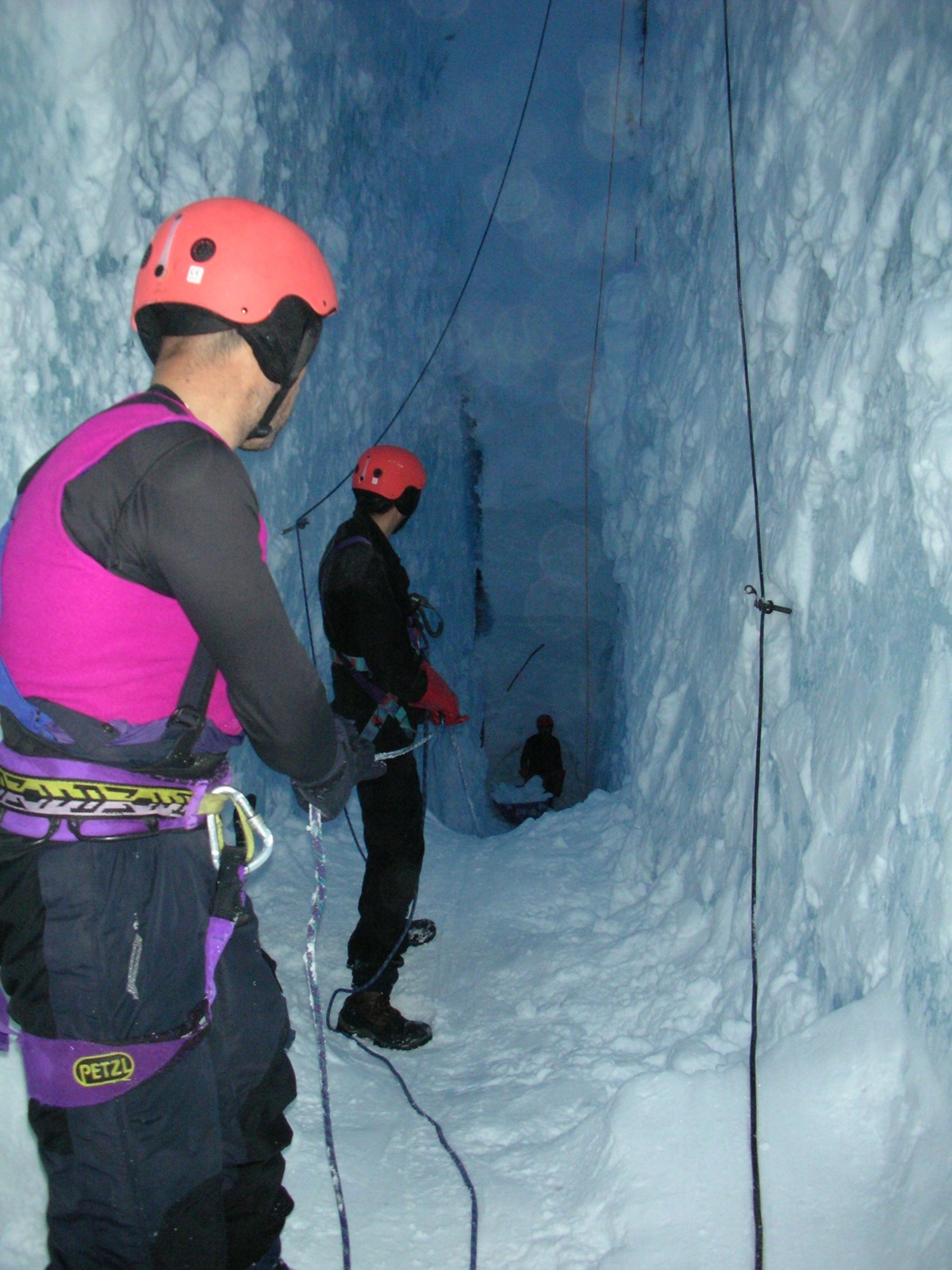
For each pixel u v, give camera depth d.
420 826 2.57
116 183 2.02
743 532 2.50
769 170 2.41
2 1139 1.41
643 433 4.41
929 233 1.52
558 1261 1.54
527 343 6.89
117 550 0.96
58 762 1.00
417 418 5.85
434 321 6.11
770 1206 1.46
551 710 8.12
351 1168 1.80
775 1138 1.54
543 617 7.84
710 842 2.63
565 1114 1.98
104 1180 1.00
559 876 3.40
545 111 6.38
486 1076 2.26
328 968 2.81
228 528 0.96
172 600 0.99
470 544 7.54
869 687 1.70
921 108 1.62
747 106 2.71
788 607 2.12
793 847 2.04
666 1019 2.27
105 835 1.00
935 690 1.44
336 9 4.02
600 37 6.24
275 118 3.28
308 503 3.83
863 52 1.88
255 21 2.87
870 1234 1.37
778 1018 1.88
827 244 1.96
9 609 1.00
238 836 1.19
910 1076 1.46
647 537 4.08
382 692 2.61
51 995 0.97
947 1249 1.27
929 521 1.44
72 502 0.97
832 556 1.91
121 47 1.91
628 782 3.92
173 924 1.03
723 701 2.63
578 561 7.62
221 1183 1.08
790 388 2.21
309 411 3.82
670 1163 1.60
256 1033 1.16
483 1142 1.91
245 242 1.08
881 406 1.71
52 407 1.88
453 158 6.48
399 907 2.50
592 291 6.75
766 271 2.41
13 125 1.73
